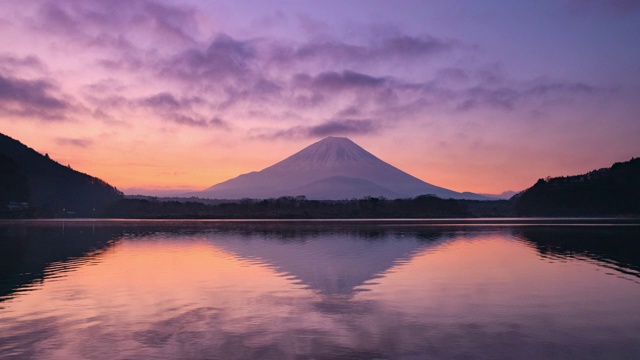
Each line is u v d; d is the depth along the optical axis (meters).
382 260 31.08
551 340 13.60
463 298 19.16
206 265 28.78
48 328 14.86
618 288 21.28
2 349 12.88
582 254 34.69
